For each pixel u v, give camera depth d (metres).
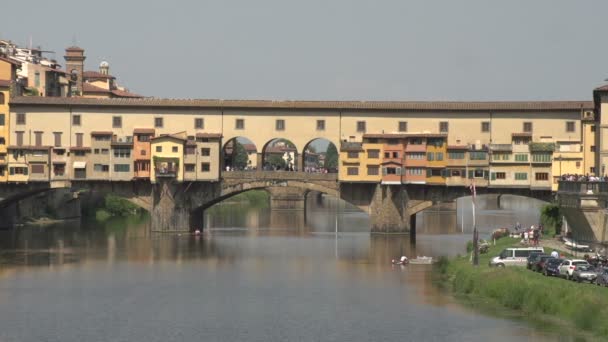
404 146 183.38
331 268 139.00
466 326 95.62
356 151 184.25
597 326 90.00
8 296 115.00
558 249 131.38
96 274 132.88
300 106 186.75
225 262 146.12
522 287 103.12
